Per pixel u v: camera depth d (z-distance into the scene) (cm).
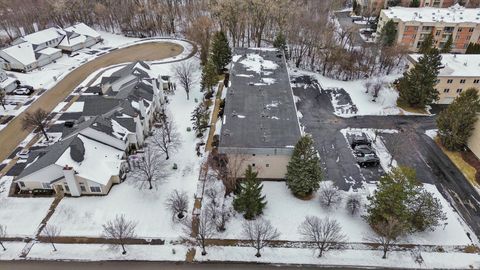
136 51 10831
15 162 5966
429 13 10738
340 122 7119
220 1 10644
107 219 4847
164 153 6050
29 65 9375
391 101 7819
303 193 5075
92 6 12725
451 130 6103
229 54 9206
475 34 10388
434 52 6944
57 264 4328
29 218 4881
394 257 4359
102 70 9475
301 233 4569
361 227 4709
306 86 8600
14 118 7244
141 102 6284
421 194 4522
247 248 4481
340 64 9050
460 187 5406
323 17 10556
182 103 7788
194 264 4319
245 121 5853
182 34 12244
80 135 5591
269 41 11238
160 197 5206
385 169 5809
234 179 5169
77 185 5116
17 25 11838
